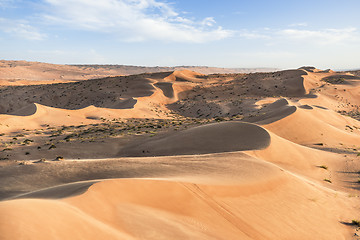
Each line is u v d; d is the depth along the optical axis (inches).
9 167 957.8
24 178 811.4
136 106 4458.7
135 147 1574.8
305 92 5605.3
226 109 4387.3
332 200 753.6
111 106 5012.3
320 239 537.0
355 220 631.8
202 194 560.4
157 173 745.6
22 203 316.5
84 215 354.3
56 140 1983.3
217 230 458.0
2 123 2711.6
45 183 762.8
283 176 804.6
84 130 2554.1
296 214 612.1
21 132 2549.2
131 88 6328.7
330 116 2800.2
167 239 375.2
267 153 1134.4
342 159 1344.7
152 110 4530.0
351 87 5979.3
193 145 1357.0
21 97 6003.9
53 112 3508.9
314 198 727.1
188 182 591.2
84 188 460.4
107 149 1627.7
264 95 5610.2
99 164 916.6
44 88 6692.9
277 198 659.4
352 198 813.2
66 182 753.0
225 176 718.5
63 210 335.6
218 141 1337.4
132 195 478.3
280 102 3410.4
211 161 912.3
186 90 6195.9
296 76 6560.0
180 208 491.5
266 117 2309.3
